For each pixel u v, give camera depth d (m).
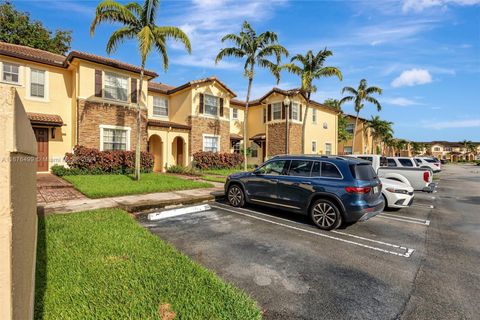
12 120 1.43
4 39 19.75
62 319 2.58
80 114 14.04
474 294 3.50
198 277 3.53
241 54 17.64
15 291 1.52
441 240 5.71
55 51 22.44
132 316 2.67
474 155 86.25
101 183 10.84
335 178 6.23
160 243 4.67
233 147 25.58
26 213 2.10
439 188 15.25
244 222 6.69
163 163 18.19
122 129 15.70
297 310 3.07
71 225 5.46
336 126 28.20
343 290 3.54
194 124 19.34
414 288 3.63
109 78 15.23
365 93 26.94
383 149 47.94
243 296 3.21
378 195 6.54
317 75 18.45
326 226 6.20
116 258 3.94
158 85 22.64
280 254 4.71
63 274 3.40
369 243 5.41
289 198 6.89
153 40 11.59
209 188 11.34
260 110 25.59
